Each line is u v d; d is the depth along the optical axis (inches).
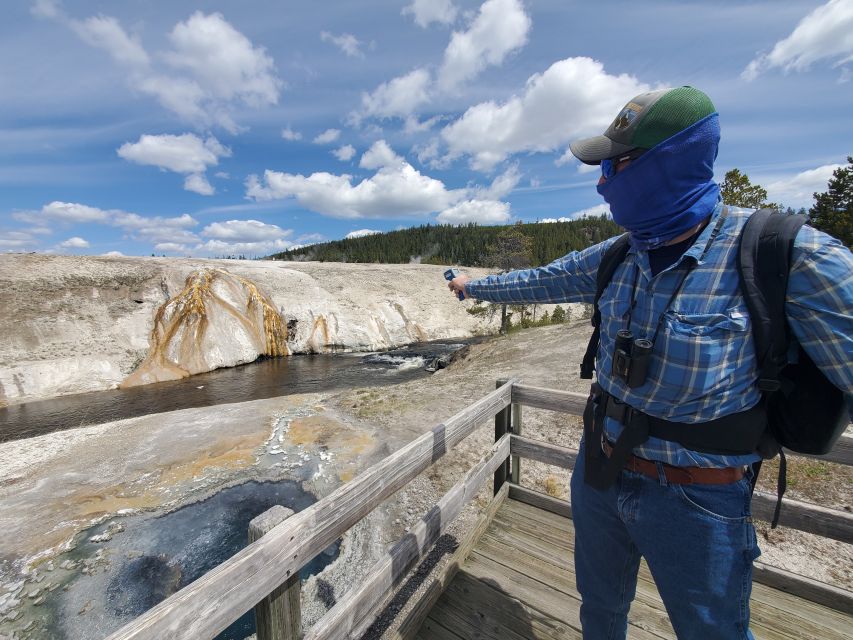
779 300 37.6
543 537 112.9
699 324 39.7
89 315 854.5
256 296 1085.1
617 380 49.3
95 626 171.2
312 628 66.4
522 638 83.4
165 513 249.3
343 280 1422.2
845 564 139.4
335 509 66.2
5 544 223.1
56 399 692.1
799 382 42.4
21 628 171.2
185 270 1050.7
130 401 676.7
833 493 175.6
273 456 317.4
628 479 49.5
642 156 41.4
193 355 892.6
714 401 40.5
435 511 98.4
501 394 123.4
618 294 49.5
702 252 41.3
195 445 345.7
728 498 43.7
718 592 44.9
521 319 1387.8
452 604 92.0
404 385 545.3
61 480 291.7
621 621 64.1
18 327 763.4
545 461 124.3
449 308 1443.2
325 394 513.0
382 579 81.6
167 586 192.9
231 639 157.5
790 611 86.5
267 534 54.9
